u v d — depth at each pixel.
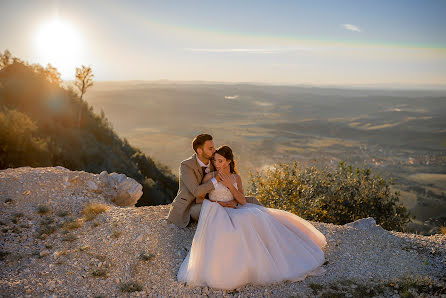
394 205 7.48
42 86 26.59
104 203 5.62
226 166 4.18
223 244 3.42
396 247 4.24
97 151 21.66
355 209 7.32
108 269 3.51
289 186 7.36
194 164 4.35
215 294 3.21
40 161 14.19
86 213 4.89
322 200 7.20
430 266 3.72
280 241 3.62
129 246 3.98
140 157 31.66
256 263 3.39
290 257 3.57
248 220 3.59
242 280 3.33
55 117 24.14
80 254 3.78
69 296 3.02
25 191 5.39
